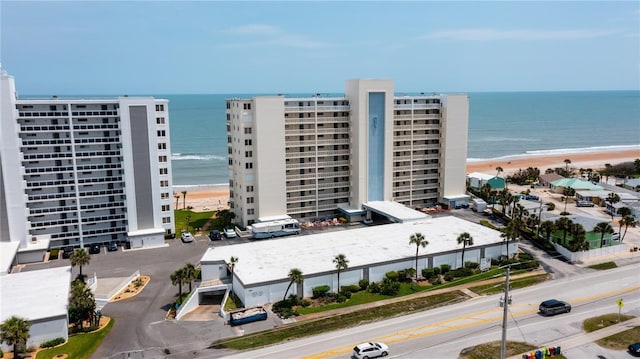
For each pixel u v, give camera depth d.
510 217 127.81
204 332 68.62
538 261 98.00
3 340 56.78
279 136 119.00
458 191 142.50
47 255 103.75
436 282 87.06
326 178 130.12
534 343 64.12
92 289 83.62
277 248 94.25
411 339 65.69
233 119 122.25
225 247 95.38
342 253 90.81
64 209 106.62
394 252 91.50
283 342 65.25
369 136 127.44
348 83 128.88
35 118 101.12
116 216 111.69
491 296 80.75
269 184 119.81
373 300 79.94
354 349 60.47
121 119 107.19
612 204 135.50
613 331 67.44
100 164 108.38
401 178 137.62
